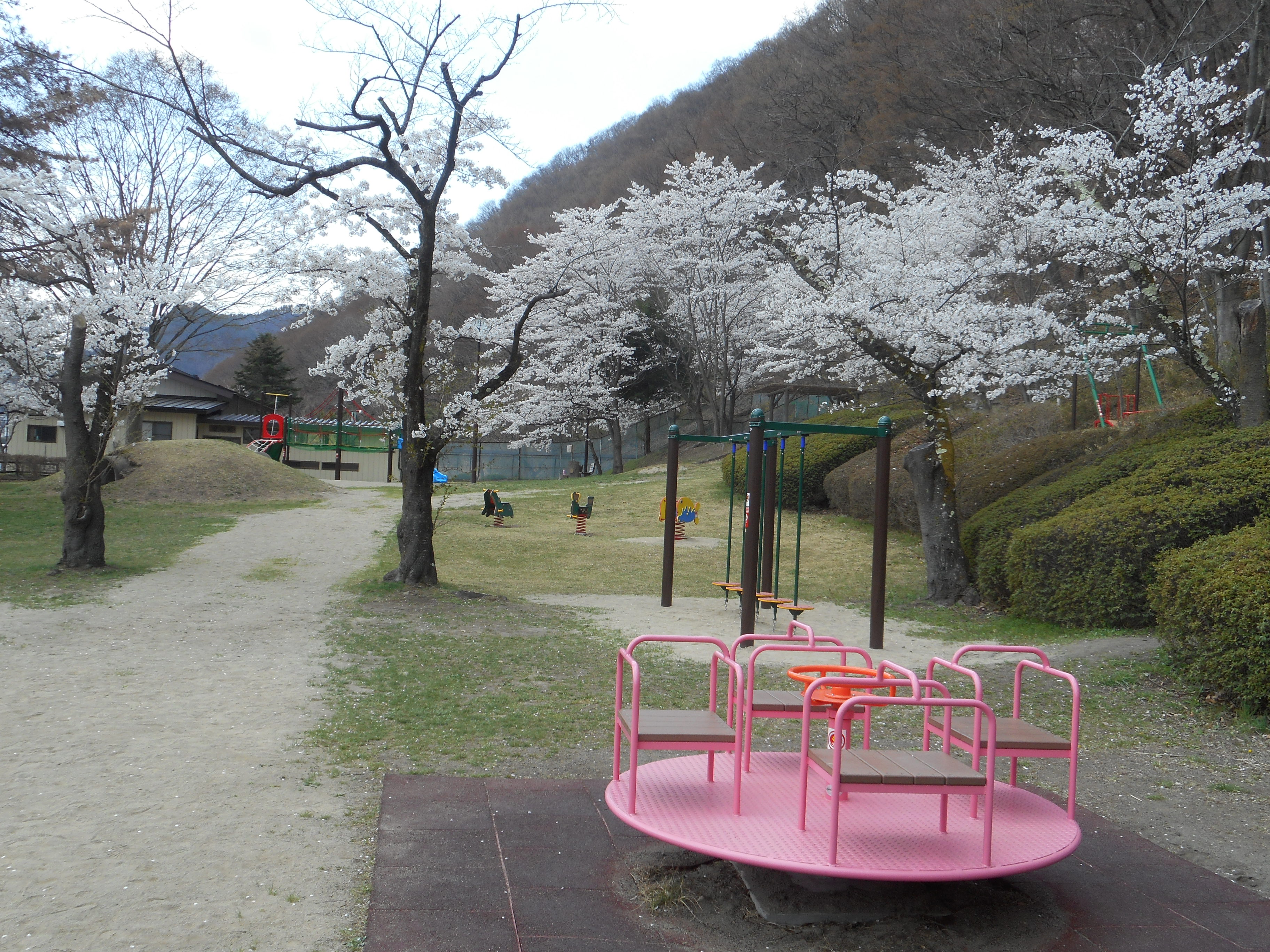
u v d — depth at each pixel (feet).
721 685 26.61
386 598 39.55
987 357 44.34
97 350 48.03
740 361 105.09
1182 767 19.49
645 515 76.33
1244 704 22.66
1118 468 41.11
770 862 11.46
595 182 173.88
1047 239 47.24
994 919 12.41
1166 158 50.83
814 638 16.93
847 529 65.05
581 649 31.37
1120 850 14.94
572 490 92.27
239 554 53.36
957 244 49.85
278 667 26.99
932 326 41.47
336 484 103.09
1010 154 62.54
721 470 94.53
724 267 94.58
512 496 89.04
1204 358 42.86
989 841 11.71
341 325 199.00
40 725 20.25
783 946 11.50
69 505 45.01
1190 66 56.03
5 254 39.47
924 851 11.99
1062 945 11.68
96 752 18.37
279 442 131.54
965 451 62.54
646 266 105.19
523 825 15.16
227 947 10.64
